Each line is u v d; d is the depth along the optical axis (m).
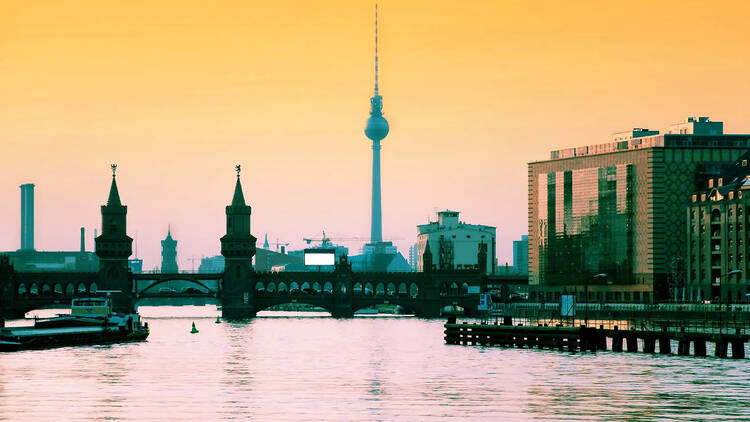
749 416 138.12
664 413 140.00
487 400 150.38
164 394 155.75
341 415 138.12
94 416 136.50
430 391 159.50
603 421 135.00
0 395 153.88
